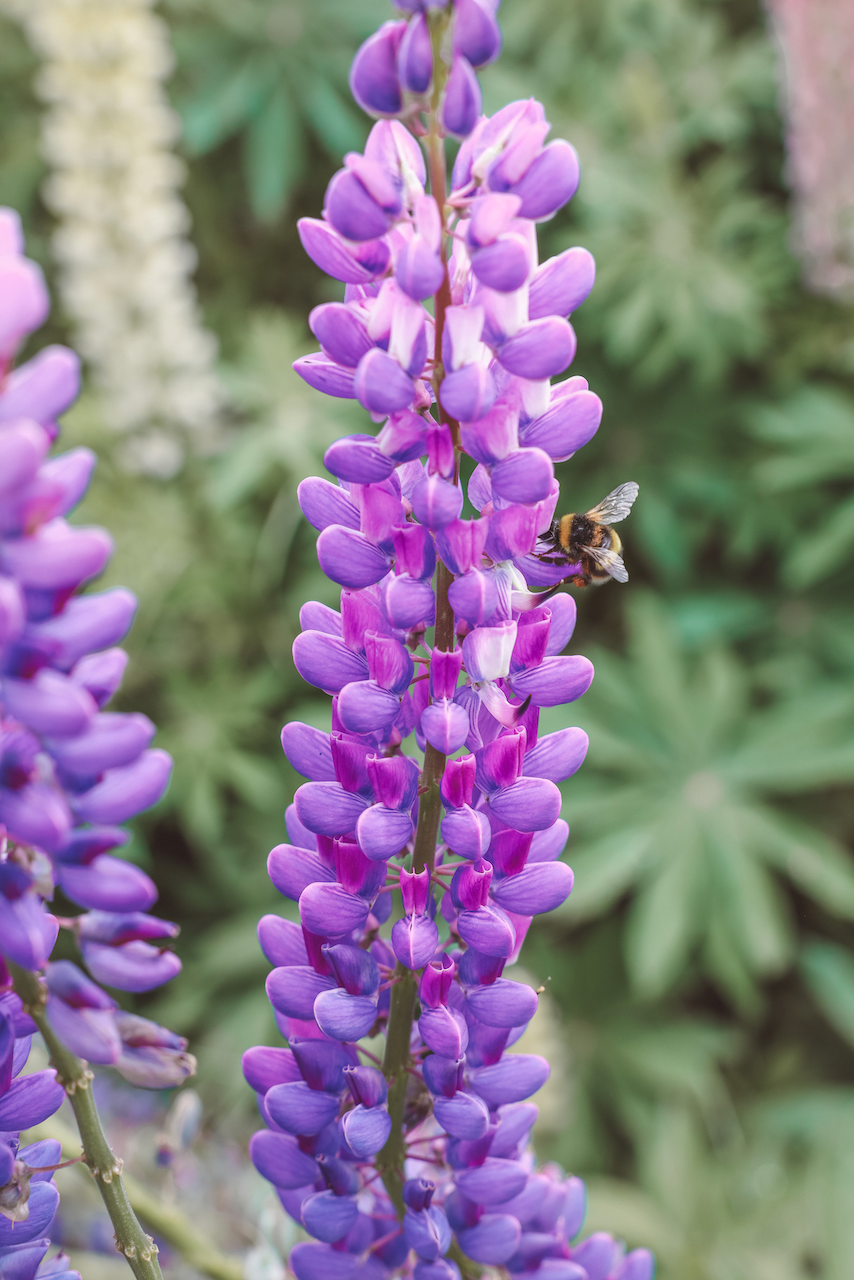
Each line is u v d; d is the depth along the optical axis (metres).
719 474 1.62
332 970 0.52
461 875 0.51
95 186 1.44
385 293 0.49
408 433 0.49
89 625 0.45
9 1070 0.49
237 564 1.56
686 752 1.46
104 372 1.53
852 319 1.61
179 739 1.47
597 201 1.58
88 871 0.47
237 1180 0.74
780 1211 1.27
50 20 1.38
